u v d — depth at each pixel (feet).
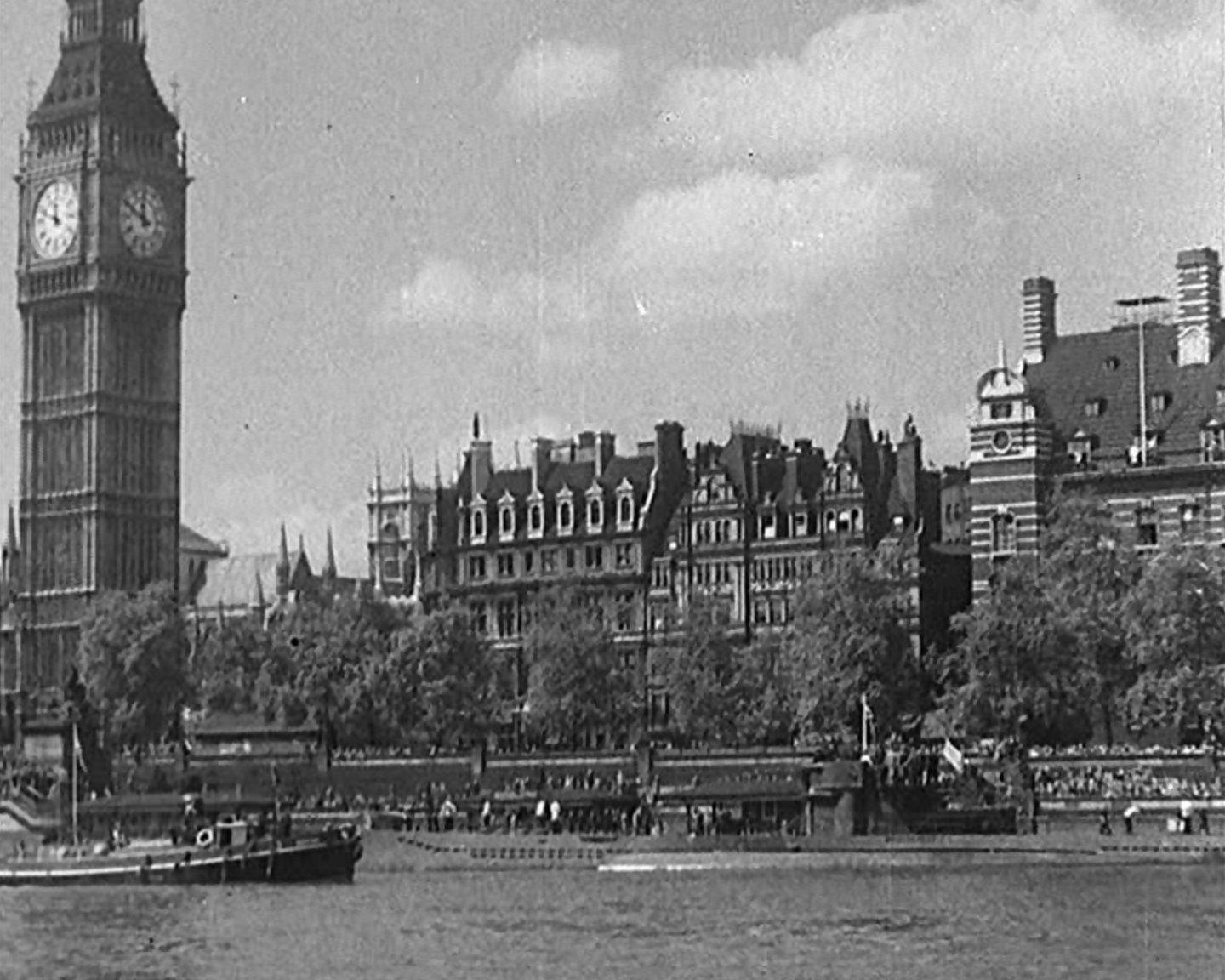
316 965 438.81
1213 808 605.73
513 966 430.20
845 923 473.67
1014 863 586.86
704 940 456.45
